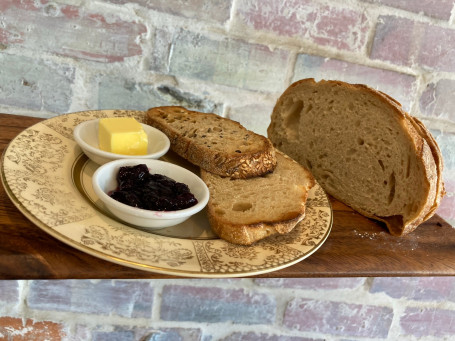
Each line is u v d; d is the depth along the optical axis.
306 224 0.70
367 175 0.80
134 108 0.98
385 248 0.73
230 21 0.93
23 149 0.68
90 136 0.78
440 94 1.07
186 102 0.99
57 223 0.55
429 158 0.73
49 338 1.07
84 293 1.03
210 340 1.15
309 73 1.01
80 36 0.89
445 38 1.01
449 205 1.19
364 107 0.78
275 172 0.81
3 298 1.00
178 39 0.93
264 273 0.61
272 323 1.16
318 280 1.12
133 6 0.89
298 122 0.91
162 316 1.09
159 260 0.54
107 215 0.62
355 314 1.18
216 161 0.77
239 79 0.99
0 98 0.92
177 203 0.62
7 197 0.63
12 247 0.54
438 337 1.25
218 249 0.60
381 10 0.97
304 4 0.94
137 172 0.67
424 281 1.16
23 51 0.88
